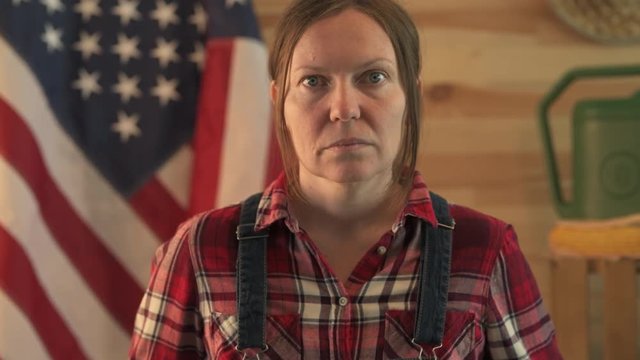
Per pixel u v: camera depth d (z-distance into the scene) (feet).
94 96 4.81
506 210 5.38
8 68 4.46
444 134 5.42
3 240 4.33
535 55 5.40
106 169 4.78
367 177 2.29
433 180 5.41
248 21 4.76
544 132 4.96
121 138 4.83
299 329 2.38
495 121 5.40
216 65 4.71
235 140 4.63
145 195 4.80
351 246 2.50
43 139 4.61
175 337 2.55
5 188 4.36
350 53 2.26
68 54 4.80
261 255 2.45
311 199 2.48
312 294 2.40
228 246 2.50
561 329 4.63
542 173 5.37
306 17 2.33
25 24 4.58
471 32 5.43
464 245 2.46
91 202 4.75
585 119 4.80
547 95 5.06
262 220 2.48
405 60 2.38
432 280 2.39
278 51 2.43
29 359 4.39
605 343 4.50
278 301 2.41
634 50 5.35
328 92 2.28
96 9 4.88
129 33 4.90
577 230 4.62
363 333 2.36
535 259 5.35
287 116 2.38
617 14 5.24
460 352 2.37
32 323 4.45
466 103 5.41
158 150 4.83
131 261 4.75
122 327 4.71
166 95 4.87
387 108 2.28
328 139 2.26
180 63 4.90
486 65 5.42
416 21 5.46
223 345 2.41
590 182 4.77
